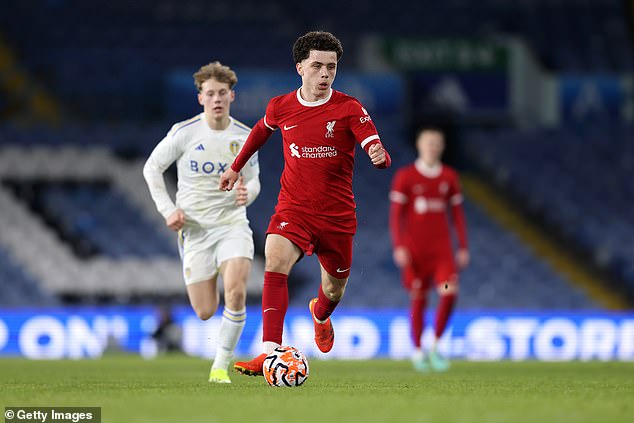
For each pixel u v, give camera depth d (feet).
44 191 236.63
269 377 69.36
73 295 214.90
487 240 239.50
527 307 222.48
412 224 126.52
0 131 247.50
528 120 278.26
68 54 281.33
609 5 315.17
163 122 276.82
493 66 271.28
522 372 111.45
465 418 46.75
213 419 46.06
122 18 294.46
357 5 309.01
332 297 75.61
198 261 79.71
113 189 239.50
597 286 234.17
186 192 79.82
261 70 283.38
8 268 214.69
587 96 278.05
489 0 313.53
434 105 268.41
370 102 261.85
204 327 176.14
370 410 50.80
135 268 219.61
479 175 271.49
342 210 71.31
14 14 287.89
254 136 72.54
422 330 122.31
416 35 286.46
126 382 80.74
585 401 58.13
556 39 302.86
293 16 305.32
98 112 274.98
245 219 80.12
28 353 169.78
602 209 253.65
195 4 301.63
